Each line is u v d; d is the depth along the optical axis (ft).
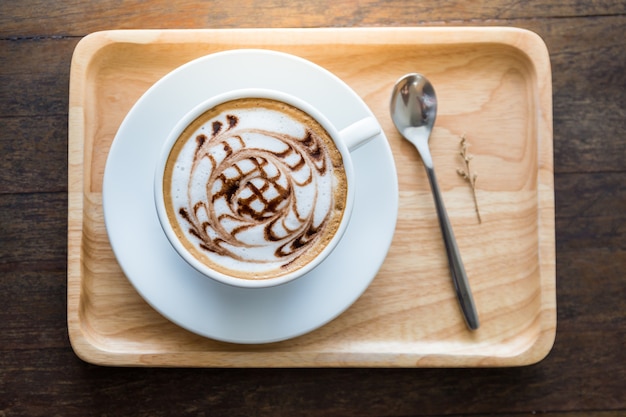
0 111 1.51
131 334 1.42
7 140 1.51
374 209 1.34
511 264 1.45
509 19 1.54
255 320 1.35
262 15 1.53
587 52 1.54
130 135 1.33
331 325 1.43
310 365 1.40
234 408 1.52
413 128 1.44
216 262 1.26
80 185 1.39
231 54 1.33
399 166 1.45
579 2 1.53
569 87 1.54
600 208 1.54
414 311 1.44
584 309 1.53
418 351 1.43
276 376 1.52
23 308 1.50
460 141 1.46
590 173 1.54
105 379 1.51
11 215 1.51
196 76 1.33
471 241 1.45
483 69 1.47
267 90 1.27
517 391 1.53
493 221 1.46
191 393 1.51
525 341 1.44
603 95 1.53
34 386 1.50
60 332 1.51
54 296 1.51
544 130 1.43
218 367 1.48
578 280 1.53
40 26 1.52
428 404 1.52
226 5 1.52
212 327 1.34
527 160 1.46
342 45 1.43
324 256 1.25
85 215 1.42
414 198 1.45
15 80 1.52
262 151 1.26
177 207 1.26
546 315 1.42
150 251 1.34
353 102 1.33
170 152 1.26
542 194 1.43
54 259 1.51
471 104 1.46
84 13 1.52
